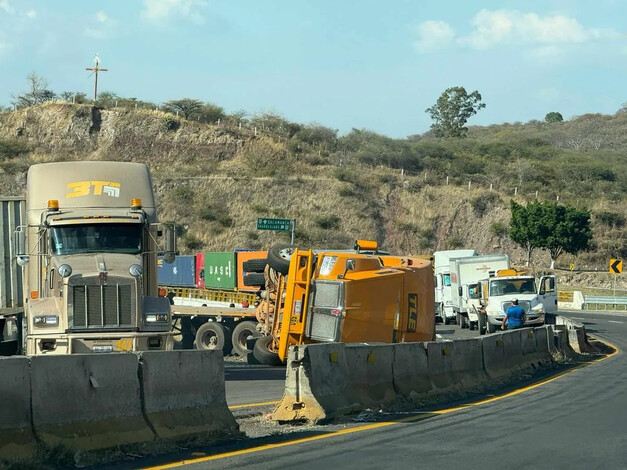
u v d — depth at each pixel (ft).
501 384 130.62
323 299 134.62
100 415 63.62
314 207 552.82
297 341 136.15
